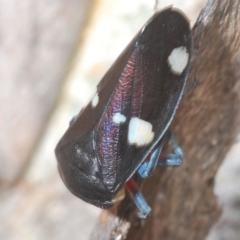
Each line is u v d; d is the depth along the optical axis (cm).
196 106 6
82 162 6
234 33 6
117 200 6
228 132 6
